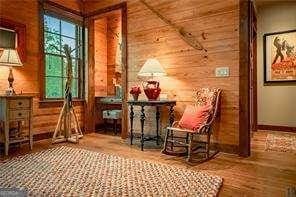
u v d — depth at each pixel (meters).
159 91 3.96
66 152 3.50
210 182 2.35
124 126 4.61
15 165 2.88
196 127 3.17
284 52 5.33
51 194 2.08
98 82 5.74
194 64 3.83
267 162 3.08
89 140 4.48
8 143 3.40
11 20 3.92
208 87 3.69
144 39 4.36
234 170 2.77
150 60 3.97
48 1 4.50
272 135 4.95
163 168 2.79
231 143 3.49
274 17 5.44
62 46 4.91
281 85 5.40
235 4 3.45
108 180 2.41
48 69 4.62
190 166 2.92
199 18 3.76
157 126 4.10
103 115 5.39
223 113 3.55
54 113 4.62
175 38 4.02
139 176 2.53
